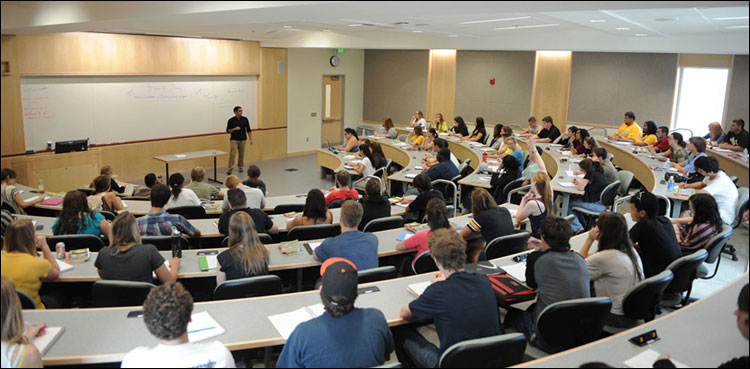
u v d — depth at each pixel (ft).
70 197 14.35
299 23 26.48
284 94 42.32
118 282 10.16
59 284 13.05
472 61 44.65
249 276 11.18
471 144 34.09
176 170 35.78
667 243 12.57
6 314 7.11
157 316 6.85
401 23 25.13
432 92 42.52
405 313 9.23
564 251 9.90
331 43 36.65
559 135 33.76
